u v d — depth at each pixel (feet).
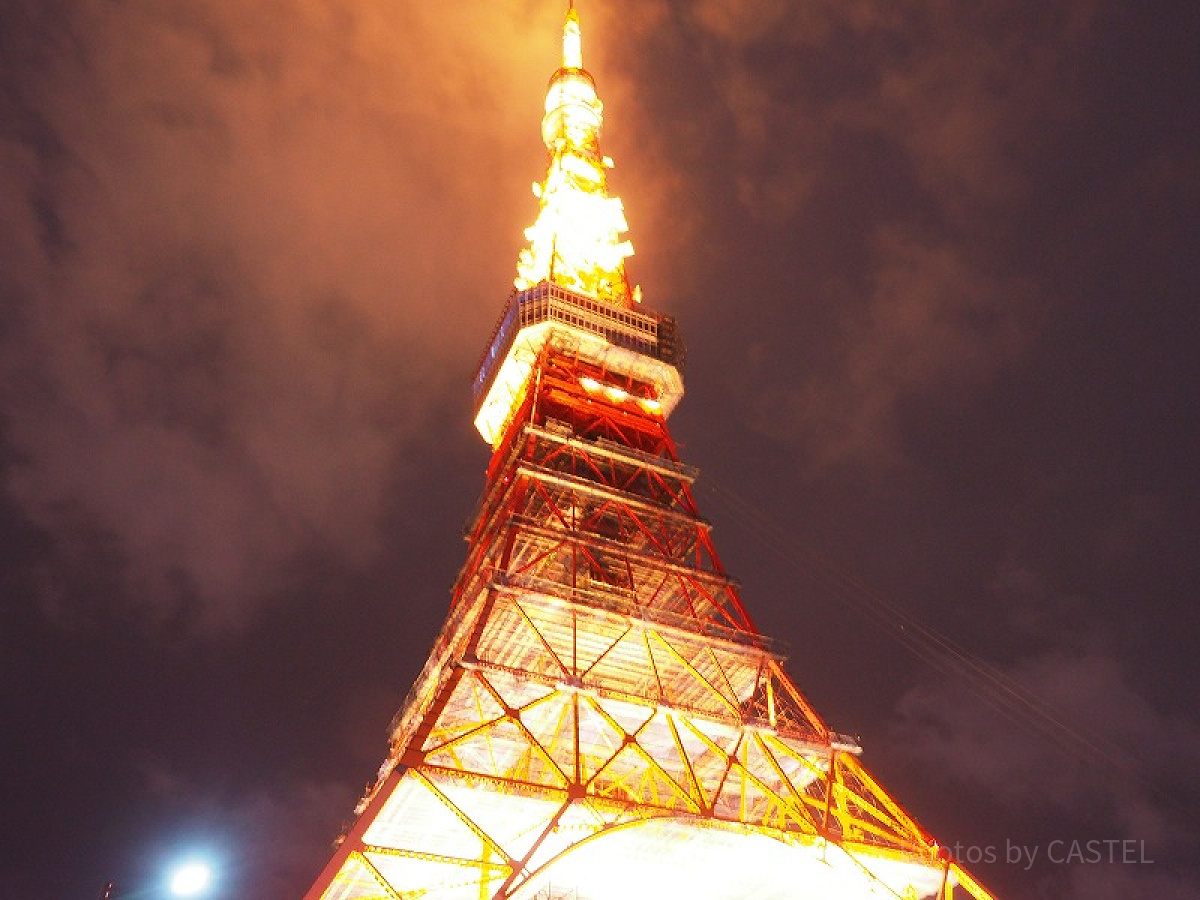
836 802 179.32
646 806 150.82
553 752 190.49
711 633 197.57
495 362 305.12
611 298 330.75
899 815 176.55
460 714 186.50
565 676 167.22
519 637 195.62
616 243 350.23
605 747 191.72
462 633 197.16
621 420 279.08
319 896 131.75
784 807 170.40
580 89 407.85
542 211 362.12
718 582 219.82
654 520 240.32
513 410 301.84
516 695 173.58
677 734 167.53
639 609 195.83
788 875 167.73
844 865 164.76
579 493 237.25
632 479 256.11
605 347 294.05
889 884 171.63
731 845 159.33
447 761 184.75
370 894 166.71
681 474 257.75
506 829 155.43
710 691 192.34
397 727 199.93
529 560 220.84
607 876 167.84
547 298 296.10
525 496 238.89
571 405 277.23
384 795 139.64
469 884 160.35
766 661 197.06
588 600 193.98
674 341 308.19
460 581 231.50
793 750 179.63
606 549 213.46
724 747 185.37
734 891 173.47
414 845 160.25
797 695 192.95
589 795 147.54
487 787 145.28
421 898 169.48
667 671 202.39
